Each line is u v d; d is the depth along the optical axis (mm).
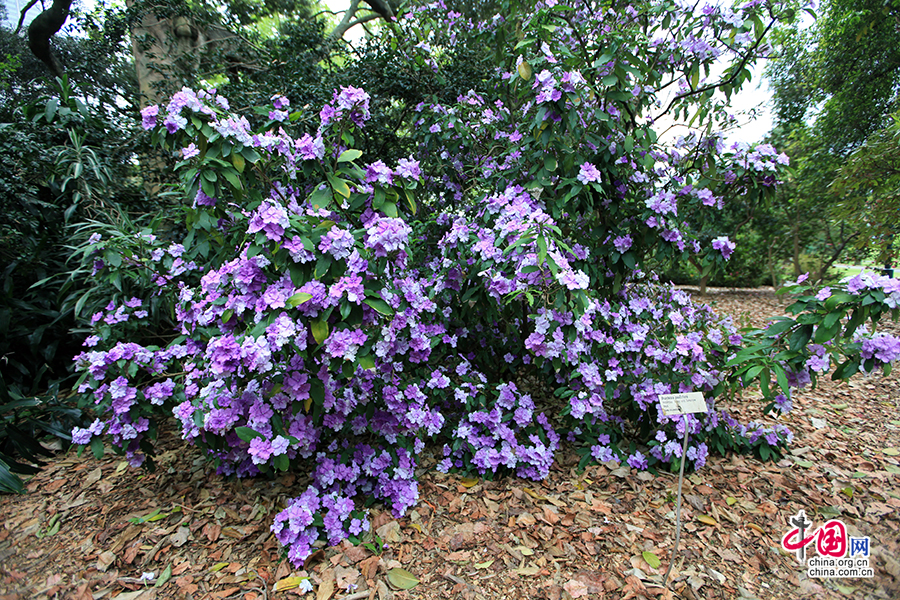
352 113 1883
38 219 2771
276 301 1421
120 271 2158
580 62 2207
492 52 3543
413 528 1728
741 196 2607
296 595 1422
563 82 1907
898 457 2334
